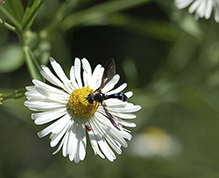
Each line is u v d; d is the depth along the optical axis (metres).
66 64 0.22
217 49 0.23
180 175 0.24
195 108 0.23
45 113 0.17
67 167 0.24
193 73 0.23
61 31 0.22
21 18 0.18
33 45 0.20
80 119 0.17
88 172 0.24
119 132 0.17
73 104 0.17
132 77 0.22
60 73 0.17
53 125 0.17
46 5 0.21
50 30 0.20
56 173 0.23
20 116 0.21
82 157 0.17
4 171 0.24
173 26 0.23
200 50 0.24
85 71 0.18
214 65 0.23
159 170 0.24
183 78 0.23
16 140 0.24
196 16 0.20
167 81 0.23
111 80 0.18
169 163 0.24
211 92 0.24
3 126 0.24
